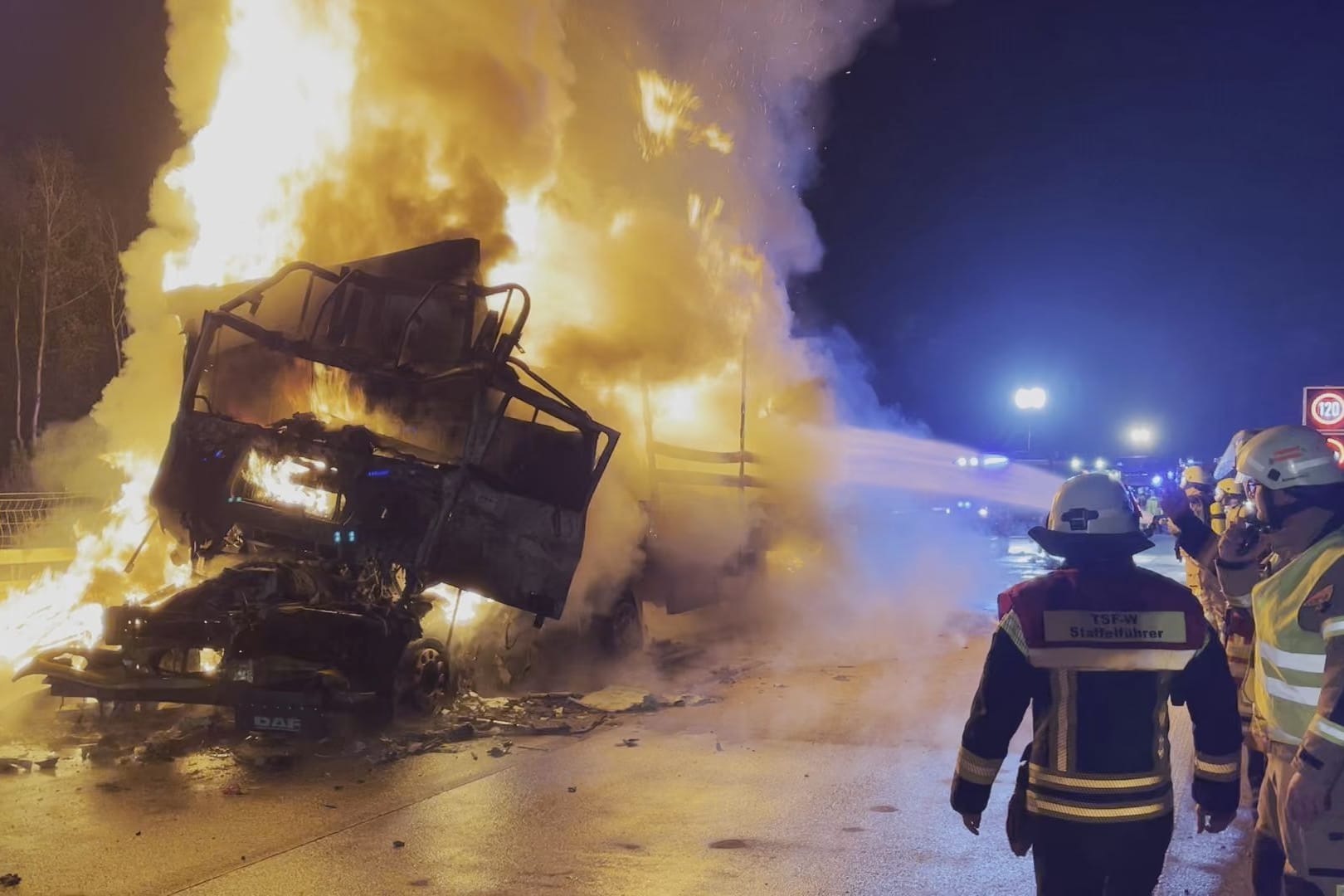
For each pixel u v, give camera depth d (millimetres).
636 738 8234
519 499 9016
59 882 5270
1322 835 3428
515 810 6469
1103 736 3465
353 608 8250
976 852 5797
